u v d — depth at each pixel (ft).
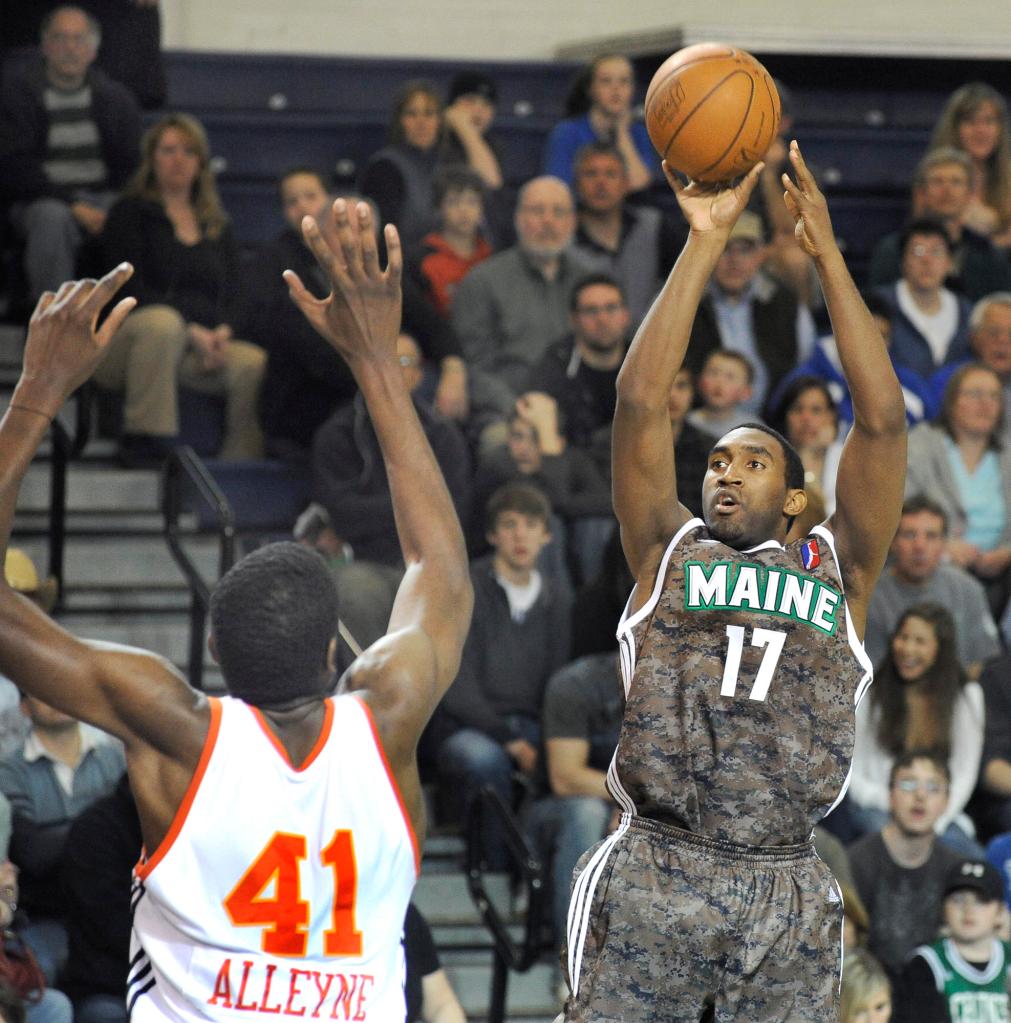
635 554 31.01
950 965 56.29
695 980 29.27
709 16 112.16
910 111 107.86
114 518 73.31
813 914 29.32
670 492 30.71
